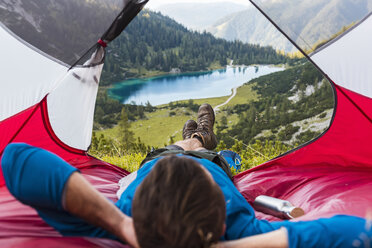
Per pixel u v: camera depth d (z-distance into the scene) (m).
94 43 2.25
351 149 2.38
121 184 2.09
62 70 2.30
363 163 2.36
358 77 2.10
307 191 2.02
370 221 0.93
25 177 0.91
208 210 0.74
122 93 146.75
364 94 2.11
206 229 0.74
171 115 117.88
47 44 2.22
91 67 2.37
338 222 0.93
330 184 2.02
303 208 1.83
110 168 2.75
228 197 1.19
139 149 5.48
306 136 78.44
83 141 2.70
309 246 0.89
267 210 1.73
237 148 4.96
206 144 2.46
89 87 2.46
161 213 0.72
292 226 0.96
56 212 0.99
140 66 176.25
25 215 1.22
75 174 0.93
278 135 83.75
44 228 1.13
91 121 2.66
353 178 2.10
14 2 2.20
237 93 136.88
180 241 0.72
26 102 2.22
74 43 2.23
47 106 2.38
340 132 2.38
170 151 1.81
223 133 92.94
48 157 0.95
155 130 102.25
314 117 91.25
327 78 2.11
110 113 116.62
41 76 2.26
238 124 97.81
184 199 0.73
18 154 0.95
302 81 115.38
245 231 1.09
